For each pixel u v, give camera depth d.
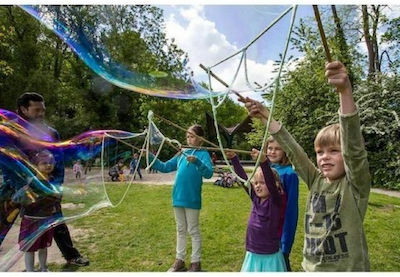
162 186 8.24
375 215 4.82
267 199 2.01
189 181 2.76
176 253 3.03
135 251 3.33
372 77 10.55
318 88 10.57
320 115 9.98
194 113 17.05
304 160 1.67
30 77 13.82
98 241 3.65
